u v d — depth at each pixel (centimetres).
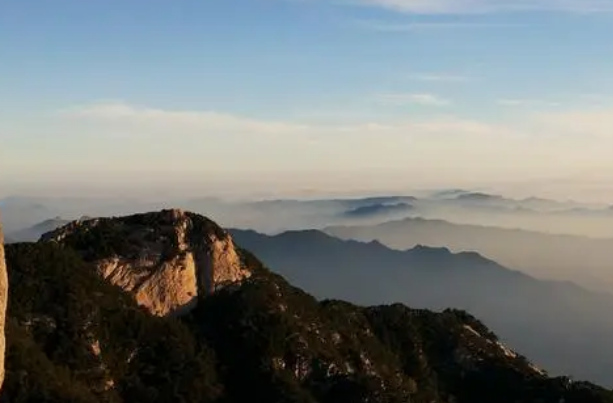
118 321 15150
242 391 15188
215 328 16400
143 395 14238
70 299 14788
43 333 14075
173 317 16612
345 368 16238
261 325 16188
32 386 12406
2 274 10175
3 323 10275
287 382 15162
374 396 15425
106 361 14350
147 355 14950
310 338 16562
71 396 12456
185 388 14638
